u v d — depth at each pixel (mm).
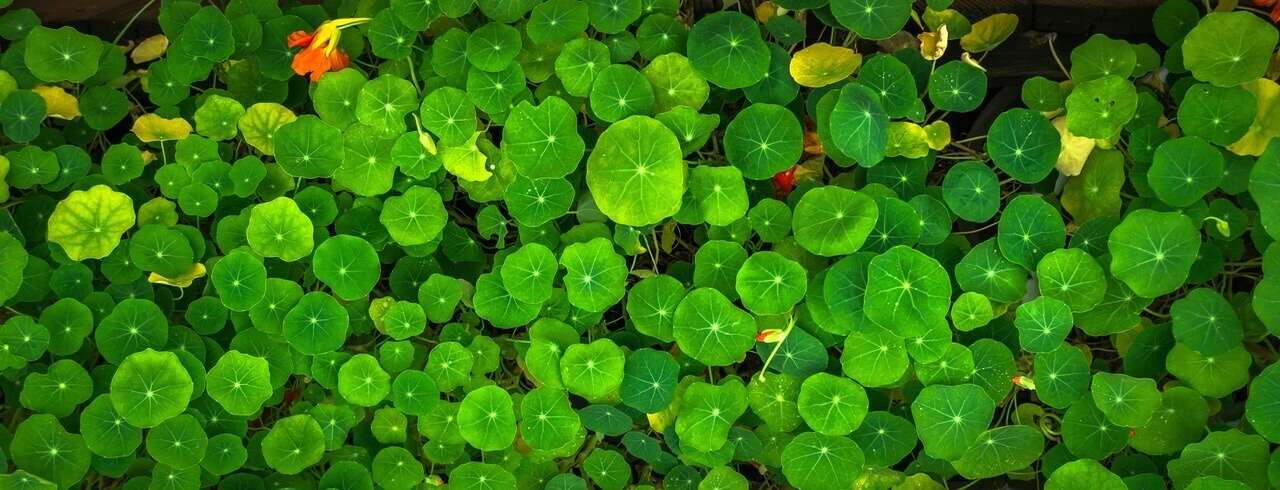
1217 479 837
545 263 875
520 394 965
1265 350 883
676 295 876
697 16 961
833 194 834
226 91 932
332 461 978
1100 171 857
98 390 924
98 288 937
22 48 916
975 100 864
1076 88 832
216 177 906
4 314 932
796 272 841
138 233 887
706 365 929
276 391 946
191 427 908
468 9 858
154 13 1016
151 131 910
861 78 854
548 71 881
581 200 908
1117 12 969
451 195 934
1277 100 815
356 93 884
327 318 895
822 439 902
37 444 894
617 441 1052
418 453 993
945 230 857
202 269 913
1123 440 883
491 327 976
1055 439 919
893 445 915
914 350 859
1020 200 837
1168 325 860
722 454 935
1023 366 906
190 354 908
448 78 875
